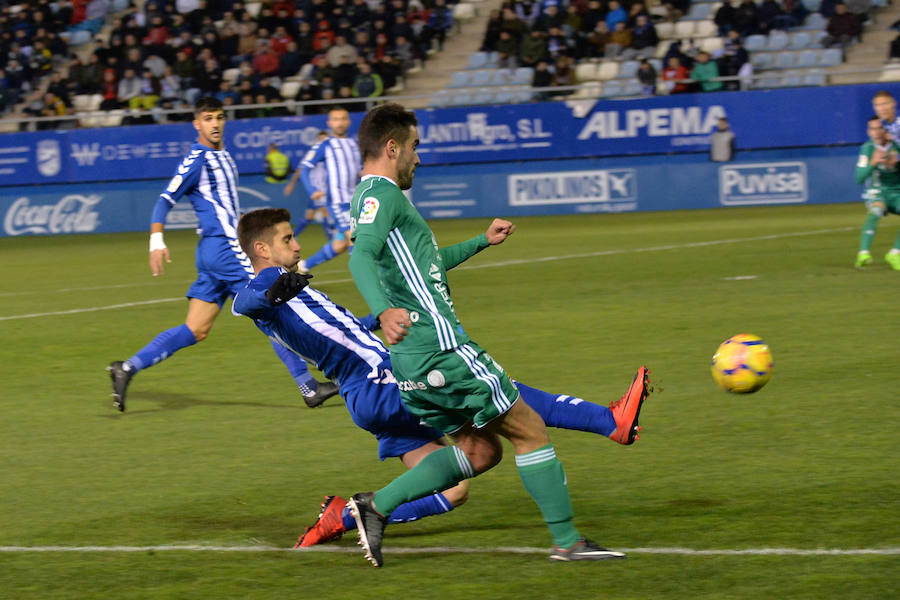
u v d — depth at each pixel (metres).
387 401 14.41
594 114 76.62
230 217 23.77
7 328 35.94
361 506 13.05
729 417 19.94
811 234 54.94
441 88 86.88
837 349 25.58
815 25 84.69
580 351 27.09
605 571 12.64
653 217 71.12
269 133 80.06
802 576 12.15
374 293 11.85
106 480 17.86
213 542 14.46
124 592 12.66
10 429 21.84
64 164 83.12
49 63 97.25
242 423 21.66
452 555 13.55
